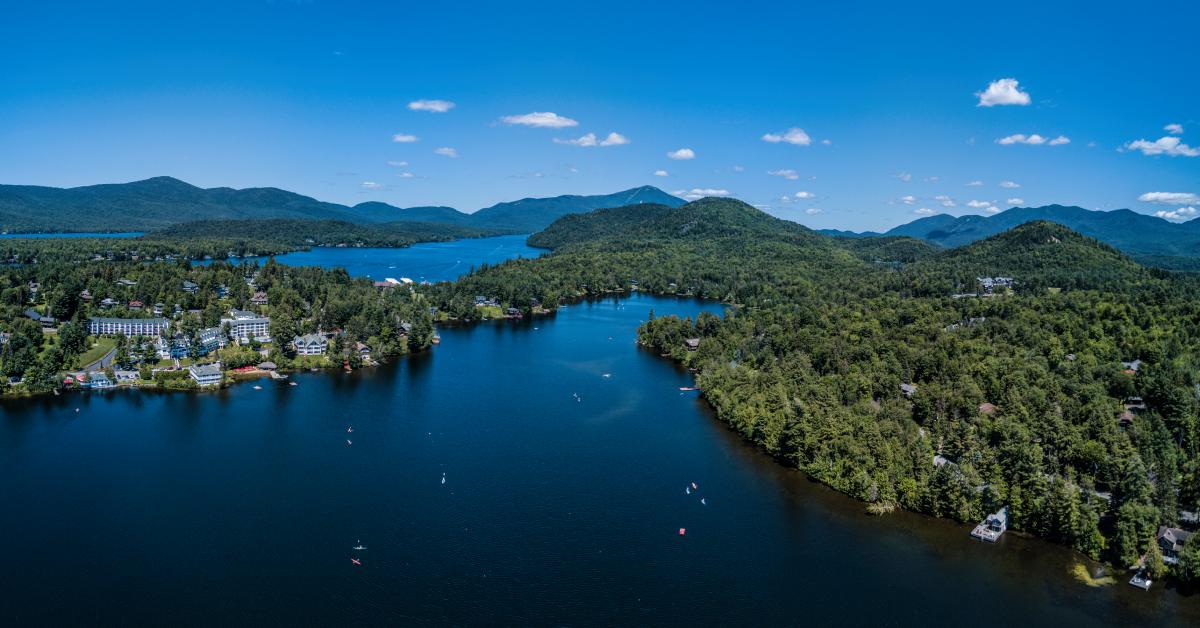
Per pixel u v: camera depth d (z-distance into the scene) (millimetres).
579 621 176500
